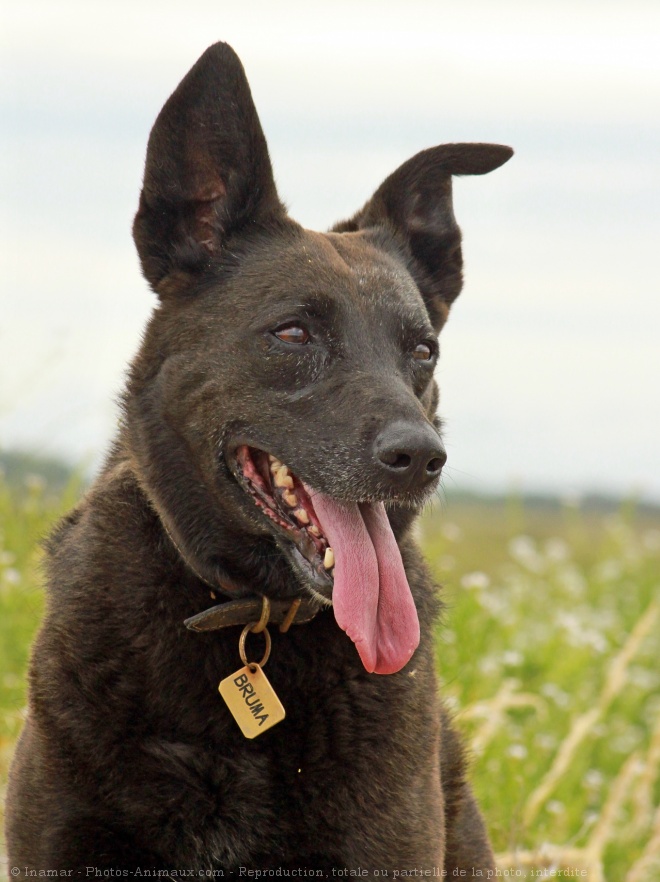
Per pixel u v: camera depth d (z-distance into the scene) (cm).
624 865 930
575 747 923
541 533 1756
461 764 728
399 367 649
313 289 640
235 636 619
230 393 629
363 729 609
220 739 603
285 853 603
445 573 1060
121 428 670
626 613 1378
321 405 623
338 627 628
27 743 617
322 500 633
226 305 646
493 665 1023
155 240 668
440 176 755
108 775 594
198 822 598
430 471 600
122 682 604
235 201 671
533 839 865
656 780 1091
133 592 619
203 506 635
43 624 641
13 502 1084
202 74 655
